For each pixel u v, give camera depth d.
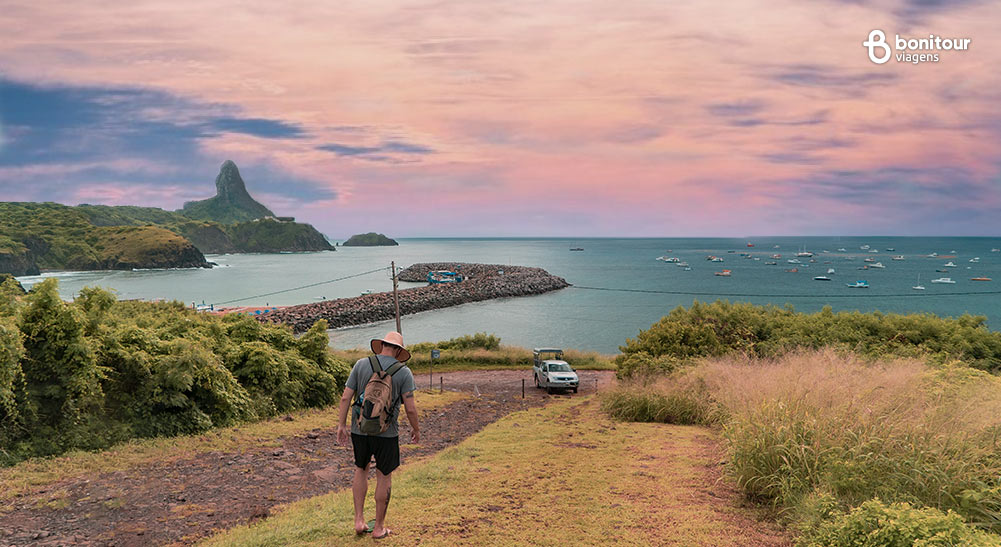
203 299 139.25
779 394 7.71
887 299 126.12
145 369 11.76
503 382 31.39
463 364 39.06
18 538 5.57
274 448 10.58
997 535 4.13
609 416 14.48
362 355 34.28
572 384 26.05
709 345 20.70
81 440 9.74
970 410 6.22
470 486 6.92
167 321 17.08
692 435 10.89
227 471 8.57
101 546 5.39
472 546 4.87
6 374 9.12
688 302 118.75
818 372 8.77
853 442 6.10
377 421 4.83
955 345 17.67
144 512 6.48
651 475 7.44
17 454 8.81
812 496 5.41
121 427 10.67
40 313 10.41
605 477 7.36
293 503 6.67
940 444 5.66
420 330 85.12
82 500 6.90
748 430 6.93
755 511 5.81
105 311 12.94
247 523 5.98
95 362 10.75
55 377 10.16
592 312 103.75
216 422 12.71
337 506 6.11
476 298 123.44
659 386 14.58
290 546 4.90
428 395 22.94
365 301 106.81
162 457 9.45
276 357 16.11
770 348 20.17
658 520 5.55
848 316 21.22
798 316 22.66
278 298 141.75
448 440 12.30
